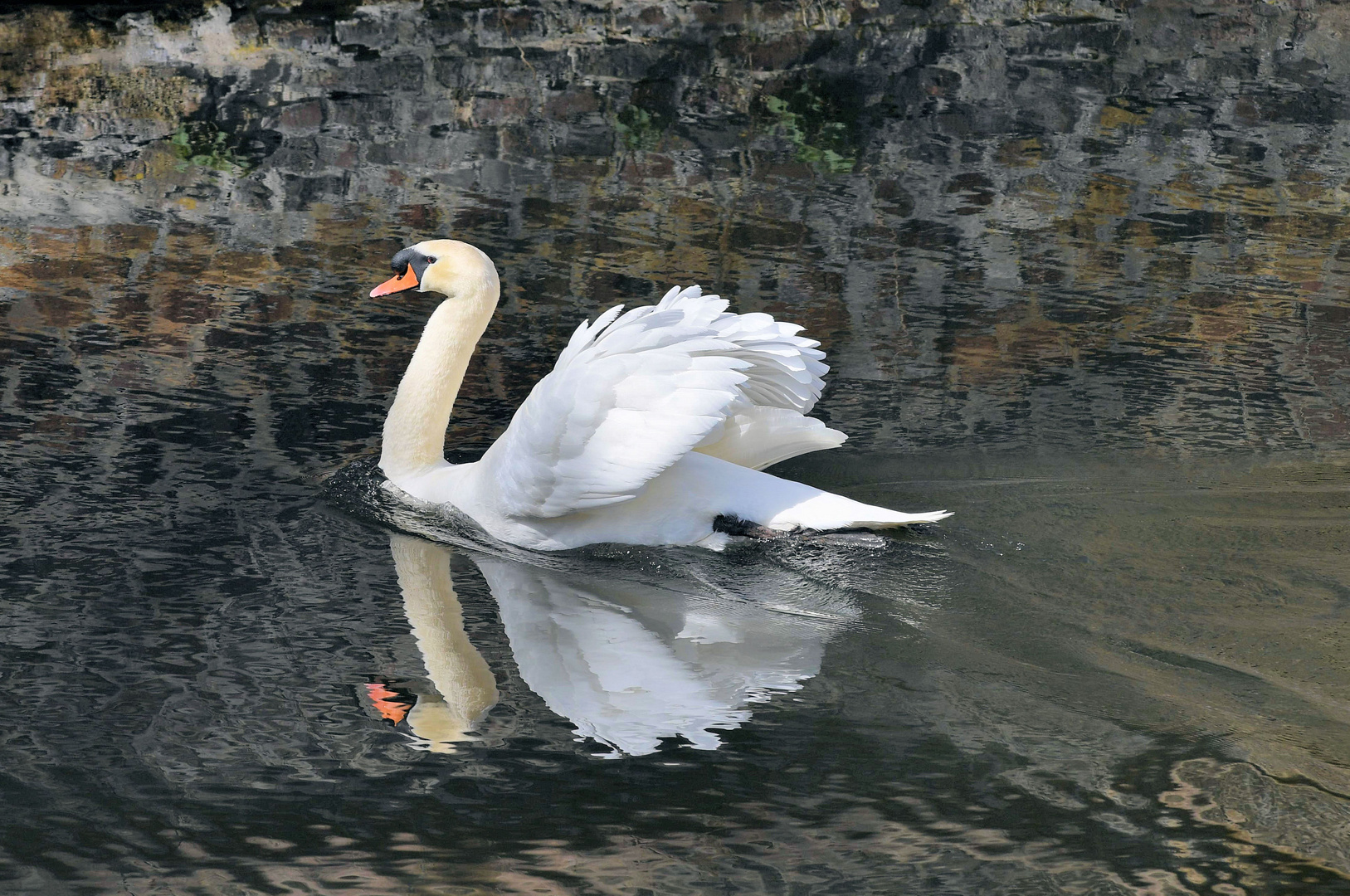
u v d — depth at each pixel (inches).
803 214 776.3
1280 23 1198.9
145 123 881.5
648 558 424.8
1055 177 853.2
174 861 285.4
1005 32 1156.5
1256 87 1043.9
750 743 324.5
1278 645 364.2
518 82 991.6
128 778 310.8
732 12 1163.9
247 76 975.6
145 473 468.4
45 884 278.7
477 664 360.8
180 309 617.3
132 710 335.3
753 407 454.3
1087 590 392.5
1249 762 313.9
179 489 458.9
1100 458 488.1
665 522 430.3
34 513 435.5
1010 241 745.0
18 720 330.0
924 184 832.3
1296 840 288.8
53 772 312.3
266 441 498.9
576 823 296.4
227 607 385.7
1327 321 644.7
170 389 537.0
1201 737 323.0
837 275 689.0
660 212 770.8
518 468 430.9
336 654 364.2
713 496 429.4
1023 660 358.9
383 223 738.8
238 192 778.2
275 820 297.7
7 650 358.9
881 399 544.1
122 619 376.8
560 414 421.4
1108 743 321.7
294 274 666.2
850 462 484.1
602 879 279.7
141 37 1040.2
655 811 300.4
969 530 428.5
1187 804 300.0
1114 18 1202.6
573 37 1093.8
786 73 1038.4
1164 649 361.4
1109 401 544.7
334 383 552.7
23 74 955.3
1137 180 850.8
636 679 354.0
